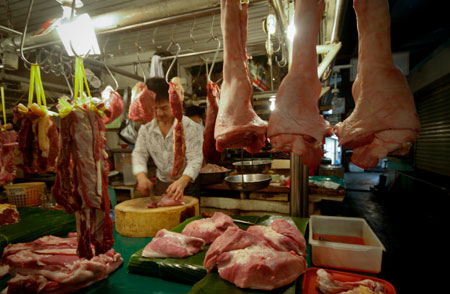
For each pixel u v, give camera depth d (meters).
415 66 8.62
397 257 4.34
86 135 1.61
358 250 1.77
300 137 1.19
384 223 6.05
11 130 2.69
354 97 1.26
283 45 2.86
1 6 3.86
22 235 2.17
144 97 2.35
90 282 1.64
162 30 4.59
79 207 1.60
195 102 5.15
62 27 1.66
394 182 8.88
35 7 3.96
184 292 1.55
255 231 1.96
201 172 4.21
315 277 1.67
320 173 7.62
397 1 5.32
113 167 5.35
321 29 2.63
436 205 6.05
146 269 1.75
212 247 1.66
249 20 4.51
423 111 8.74
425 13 5.50
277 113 1.19
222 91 1.40
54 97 5.66
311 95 1.20
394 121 1.06
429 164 8.21
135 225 2.36
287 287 1.44
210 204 4.59
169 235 1.91
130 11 1.86
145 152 3.32
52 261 1.68
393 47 7.24
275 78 5.80
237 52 1.39
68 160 1.62
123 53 5.83
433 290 3.38
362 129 1.10
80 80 1.67
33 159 2.17
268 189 4.16
